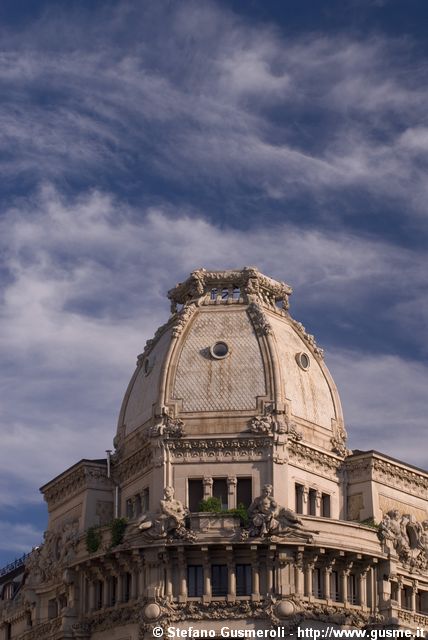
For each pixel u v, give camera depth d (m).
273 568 112.44
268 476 115.56
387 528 118.88
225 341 120.31
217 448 116.50
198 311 122.75
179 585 112.50
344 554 114.69
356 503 121.94
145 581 113.38
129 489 121.94
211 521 112.75
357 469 122.69
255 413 117.12
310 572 113.31
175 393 118.50
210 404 117.69
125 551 114.25
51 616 125.94
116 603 115.81
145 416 120.38
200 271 124.62
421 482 127.06
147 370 123.00
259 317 121.25
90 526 122.88
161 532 112.75
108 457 124.06
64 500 128.50
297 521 112.94
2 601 138.50
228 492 115.56
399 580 118.25
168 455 116.81
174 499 115.12
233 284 124.50
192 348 120.38
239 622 111.31
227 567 112.69
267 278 125.50
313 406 121.50
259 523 112.31
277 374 118.44
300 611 111.50
